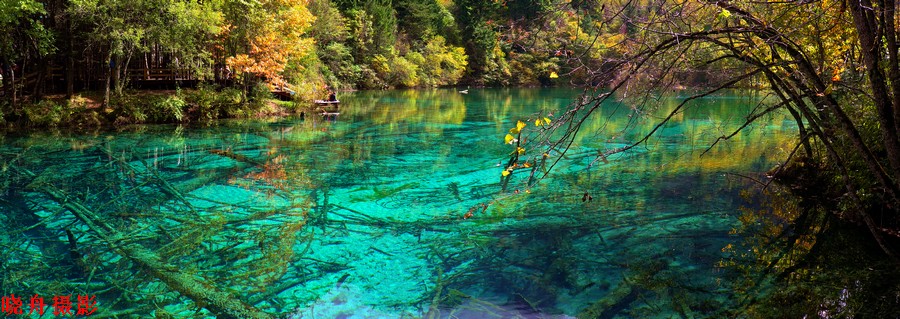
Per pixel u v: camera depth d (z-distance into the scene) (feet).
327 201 25.89
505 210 24.52
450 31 144.66
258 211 23.97
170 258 18.31
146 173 31.55
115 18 47.29
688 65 13.15
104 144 41.63
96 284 16.37
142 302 15.28
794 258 18.35
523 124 11.56
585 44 11.39
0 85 53.26
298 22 68.08
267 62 63.31
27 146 39.86
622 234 21.09
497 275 17.30
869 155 12.27
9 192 26.63
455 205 25.44
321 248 19.62
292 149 41.52
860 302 14.73
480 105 90.27
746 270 17.44
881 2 11.22
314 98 78.74
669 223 22.45
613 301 15.25
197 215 23.24
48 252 18.83
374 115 70.44
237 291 16.07
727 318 14.21
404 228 21.94
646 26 10.84
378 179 31.04
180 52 59.31
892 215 20.16
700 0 11.10
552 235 21.02
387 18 139.33
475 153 40.68
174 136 47.01
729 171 32.86
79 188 27.71
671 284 16.33
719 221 22.79
